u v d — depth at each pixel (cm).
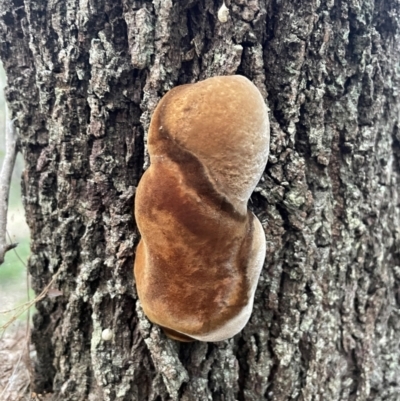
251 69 42
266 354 48
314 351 48
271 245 45
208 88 32
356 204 49
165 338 44
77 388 49
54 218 49
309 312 48
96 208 46
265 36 43
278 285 47
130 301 46
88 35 43
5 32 47
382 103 49
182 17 42
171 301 35
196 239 32
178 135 32
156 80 42
